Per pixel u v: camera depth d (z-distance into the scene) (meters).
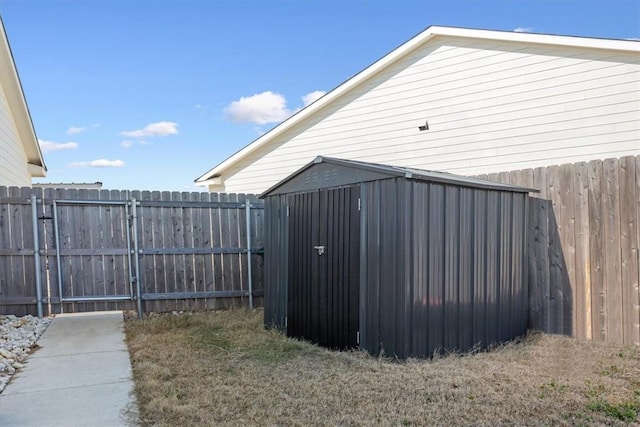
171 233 6.71
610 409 2.93
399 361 3.92
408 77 8.44
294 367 3.92
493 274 4.70
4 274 5.98
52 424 2.83
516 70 7.40
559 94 7.06
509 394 3.21
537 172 5.18
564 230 4.93
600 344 4.48
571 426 2.73
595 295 4.66
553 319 5.02
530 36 7.16
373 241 4.19
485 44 7.66
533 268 5.21
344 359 4.12
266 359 4.20
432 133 8.16
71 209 6.25
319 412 2.96
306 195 5.08
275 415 2.92
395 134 8.58
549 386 3.36
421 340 4.02
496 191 4.75
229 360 4.16
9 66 7.88
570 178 4.89
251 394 3.29
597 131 6.79
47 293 6.15
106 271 6.38
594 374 3.64
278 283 5.51
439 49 8.10
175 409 3.01
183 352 4.43
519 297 5.02
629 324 4.40
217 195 6.98
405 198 3.92
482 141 7.68
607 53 6.72
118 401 3.20
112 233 6.42
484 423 2.78
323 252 4.77
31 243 6.07
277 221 5.61
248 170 10.55
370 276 4.21
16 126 9.52
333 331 4.60
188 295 6.75
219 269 6.97
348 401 3.13
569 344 4.55
